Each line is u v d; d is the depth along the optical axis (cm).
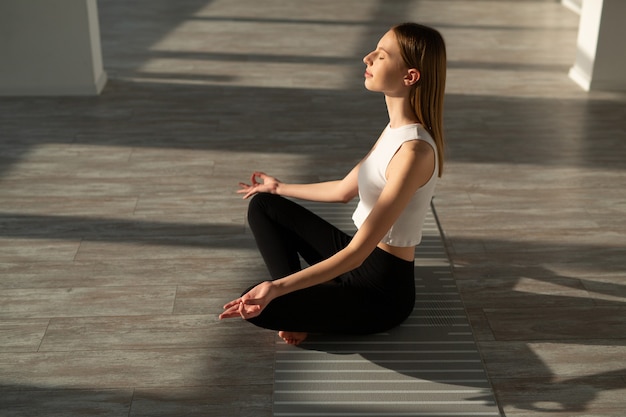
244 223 334
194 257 305
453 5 788
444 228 331
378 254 234
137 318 265
